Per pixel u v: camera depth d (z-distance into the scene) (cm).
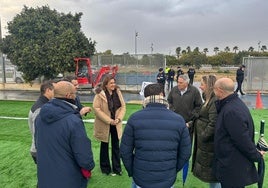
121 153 297
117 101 518
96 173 541
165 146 280
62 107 293
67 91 296
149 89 294
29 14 2086
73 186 294
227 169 313
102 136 514
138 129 283
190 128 496
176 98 520
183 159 296
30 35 2055
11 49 2095
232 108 304
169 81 2020
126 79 2138
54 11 2189
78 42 2075
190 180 508
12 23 2097
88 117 1055
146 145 280
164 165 282
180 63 6612
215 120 356
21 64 2041
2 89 2178
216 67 5916
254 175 320
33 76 2097
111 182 502
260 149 351
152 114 286
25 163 603
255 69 1859
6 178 528
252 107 1296
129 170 304
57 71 2005
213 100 365
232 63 6669
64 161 288
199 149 381
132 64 2139
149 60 2097
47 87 390
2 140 772
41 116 295
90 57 2220
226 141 311
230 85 310
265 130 857
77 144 286
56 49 1989
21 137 802
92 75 1938
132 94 1883
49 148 290
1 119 1045
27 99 1631
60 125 288
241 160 309
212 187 389
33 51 1997
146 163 282
